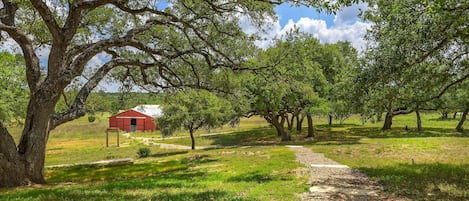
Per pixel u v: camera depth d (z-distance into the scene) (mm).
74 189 10141
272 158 19781
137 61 14773
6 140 12023
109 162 28375
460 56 12320
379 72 11773
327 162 16969
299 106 35906
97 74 14141
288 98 32438
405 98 15328
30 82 12984
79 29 15703
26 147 12594
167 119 33906
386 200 8305
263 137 45156
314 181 11141
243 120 91562
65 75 12367
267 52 24750
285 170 14273
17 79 28688
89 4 12422
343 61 39594
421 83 13367
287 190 9453
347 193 9156
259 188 9781
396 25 10469
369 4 11992
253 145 35688
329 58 39500
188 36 14898
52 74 12539
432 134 40281
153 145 44469
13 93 29422
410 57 10766
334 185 10375
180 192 9086
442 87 15445
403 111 45469
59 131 68375
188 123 35375
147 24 14094
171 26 14914
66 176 18359
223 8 13203
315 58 39094
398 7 9859
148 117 73062
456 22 8258
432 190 9422
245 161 19141
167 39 15242
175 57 14570
